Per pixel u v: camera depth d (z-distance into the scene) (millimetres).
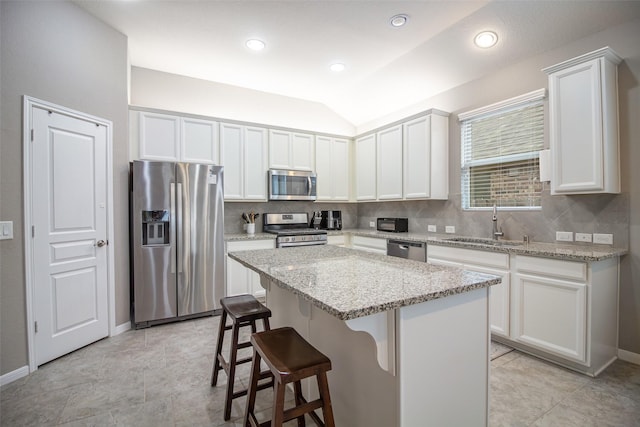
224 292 3480
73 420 1725
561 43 2652
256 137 4148
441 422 1263
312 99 4875
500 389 2002
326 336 1661
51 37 2375
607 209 2412
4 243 2102
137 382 2100
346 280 1354
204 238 3355
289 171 4332
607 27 2391
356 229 5012
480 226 3373
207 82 4148
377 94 4312
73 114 2535
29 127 2230
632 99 2270
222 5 2607
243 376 2182
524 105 2947
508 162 3123
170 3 2578
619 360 2340
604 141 2197
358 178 4809
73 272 2555
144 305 3066
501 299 2549
